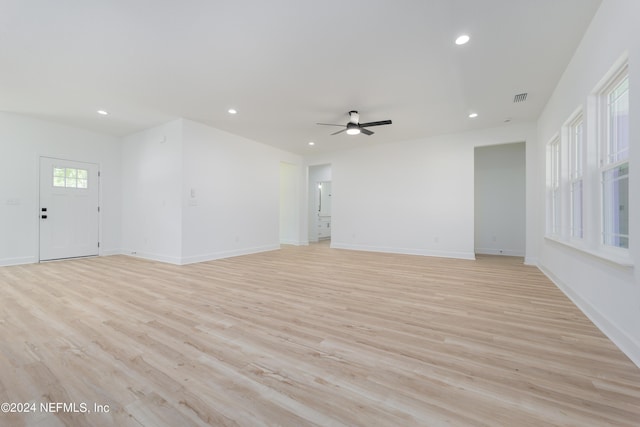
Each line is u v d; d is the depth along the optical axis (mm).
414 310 2660
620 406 1341
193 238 5043
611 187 2416
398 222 6387
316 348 1916
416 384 1520
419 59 2975
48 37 2582
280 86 3605
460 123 5082
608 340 2047
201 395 1416
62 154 5223
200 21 2381
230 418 1260
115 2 2148
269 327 2258
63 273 4152
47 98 3990
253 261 5246
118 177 5996
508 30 2512
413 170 6199
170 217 5020
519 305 2812
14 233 4719
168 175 5055
